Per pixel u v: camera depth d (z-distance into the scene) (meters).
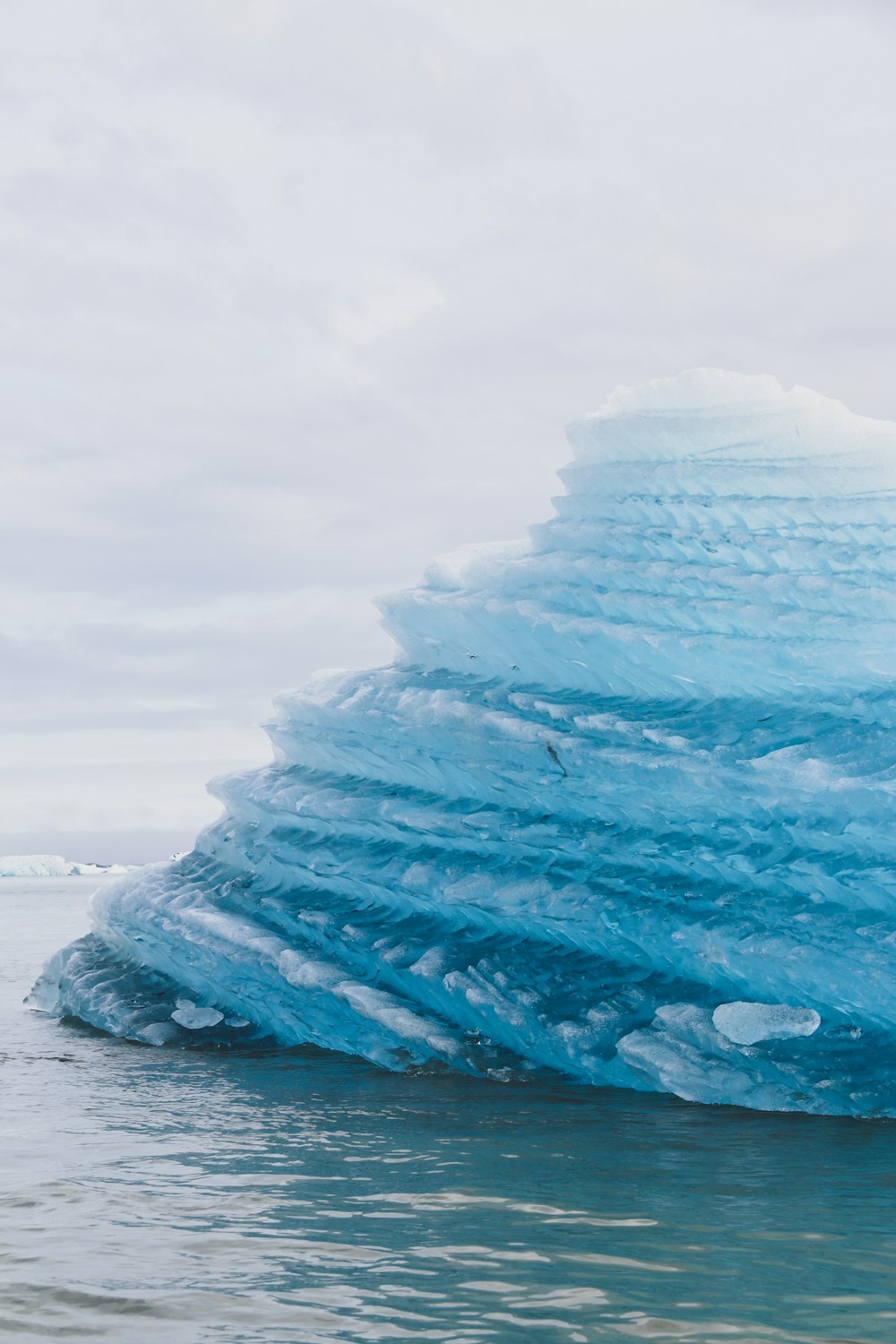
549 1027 9.12
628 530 10.91
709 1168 6.52
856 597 9.56
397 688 11.54
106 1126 7.91
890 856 8.59
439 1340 4.25
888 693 9.32
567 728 10.04
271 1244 5.32
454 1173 6.49
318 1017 10.78
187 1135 7.59
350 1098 8.76
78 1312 4.56
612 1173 6.44
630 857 9.55
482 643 11.27
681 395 11.33
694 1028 8.67
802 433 10.71
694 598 10.16
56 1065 10.47
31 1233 5.52
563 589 10.82
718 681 9.98
